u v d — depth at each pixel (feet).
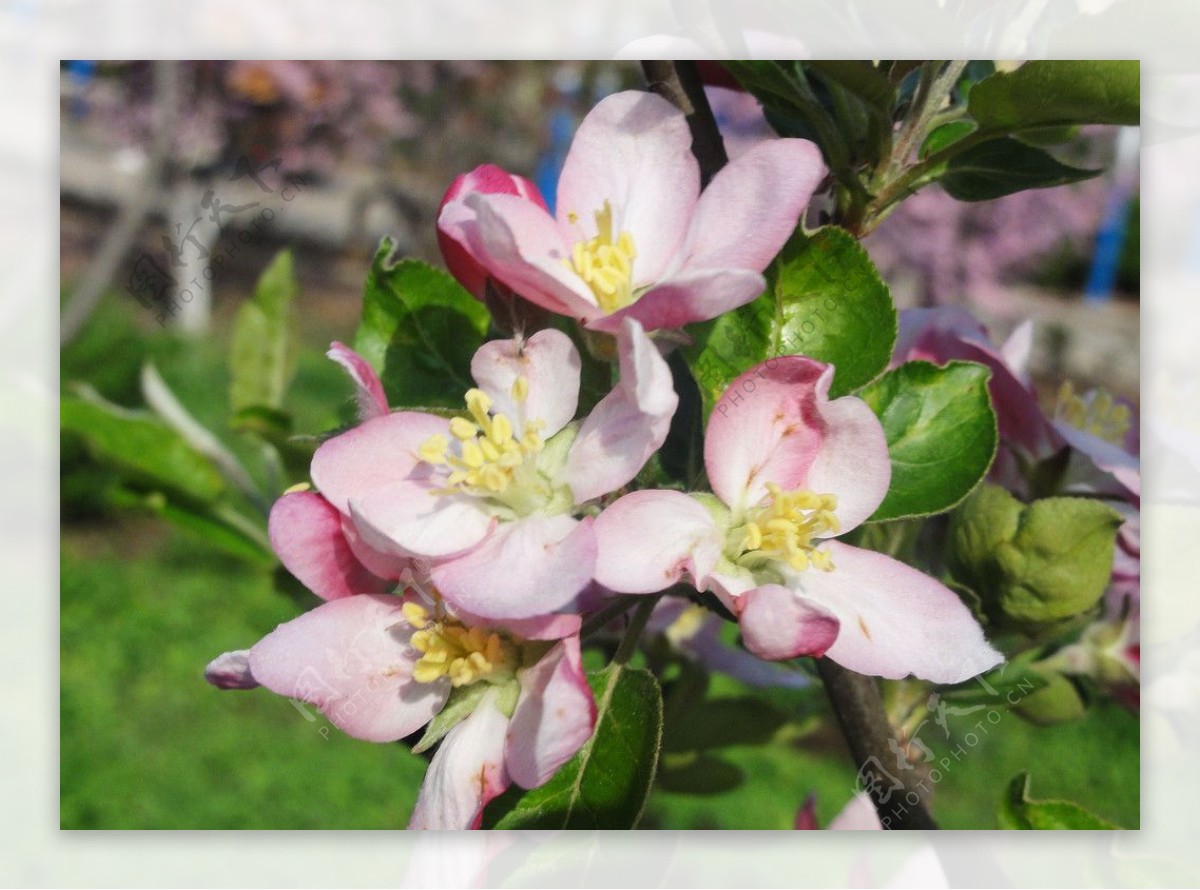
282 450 4.75
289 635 2.71
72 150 12.51
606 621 2.94
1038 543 3.45
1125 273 22.50
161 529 17.10
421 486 2.72
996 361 3.84
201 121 8.64
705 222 2.78
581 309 2.79
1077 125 3.39
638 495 2.65
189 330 17.67
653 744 2.70
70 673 13.53
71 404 4.67
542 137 15.20
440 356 3.78
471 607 2.43
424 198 14.33
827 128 3.32
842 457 2.79
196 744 12.55
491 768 2.62
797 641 2.46
